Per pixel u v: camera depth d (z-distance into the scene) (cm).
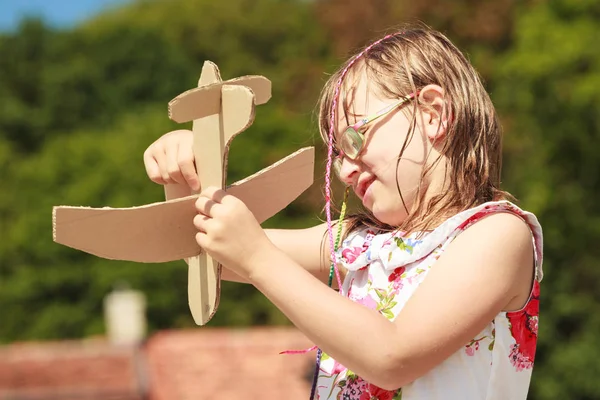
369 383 234
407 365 211
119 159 2280
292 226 1980
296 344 1229
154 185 2255
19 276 2152
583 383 1589
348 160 242
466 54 288
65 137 2562
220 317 2106
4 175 2480
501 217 227
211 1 3312
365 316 212
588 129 1573
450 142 237
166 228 222
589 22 1627
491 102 249
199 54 3200
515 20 1959
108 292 2152
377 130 237
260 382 1123
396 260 236
